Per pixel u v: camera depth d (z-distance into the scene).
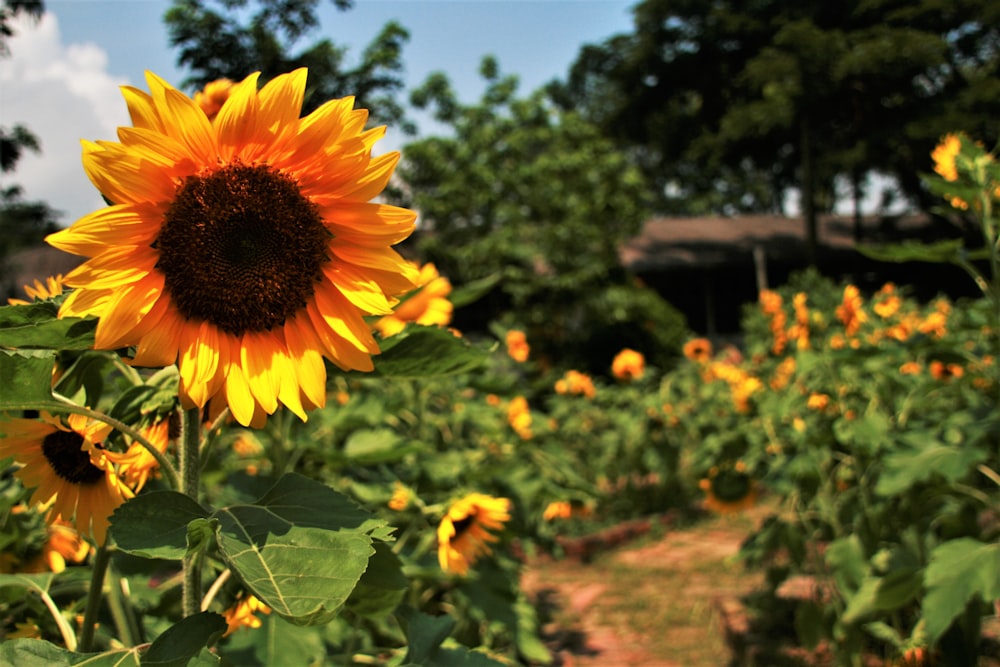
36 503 1.47
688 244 28.61
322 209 1.42
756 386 6.19
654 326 18.19
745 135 29.61
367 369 1.43
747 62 29.48
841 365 4.63
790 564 4.55
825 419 4.64
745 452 5.31
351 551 1.14
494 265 17.83
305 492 1.29
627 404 10.54
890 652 3.78
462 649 1.66
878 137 27.33
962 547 2.69
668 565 6.94
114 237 1.28
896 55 25.83
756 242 28.77
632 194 19.69
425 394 4.59
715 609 5.40
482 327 18.81
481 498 2.70
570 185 19.11
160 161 1.30
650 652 4.89
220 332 1.36
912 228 30.30
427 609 3.76
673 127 34.59
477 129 19.28
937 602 2.60
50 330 1.24
